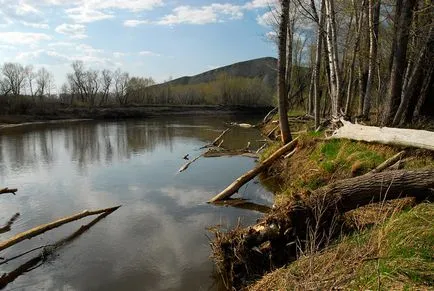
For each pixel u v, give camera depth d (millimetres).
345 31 17359
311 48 26094
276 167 12086
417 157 7777
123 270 6625
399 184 5590
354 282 3875
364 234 5109
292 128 22281
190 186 12234
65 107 56781
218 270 6309
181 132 31141
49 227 8234
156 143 23938
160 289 5941
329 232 5328
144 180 13320
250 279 5605
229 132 30484
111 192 11859
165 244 7629
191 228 8445
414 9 10844
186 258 6938
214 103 76062
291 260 5539
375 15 13438
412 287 3461
